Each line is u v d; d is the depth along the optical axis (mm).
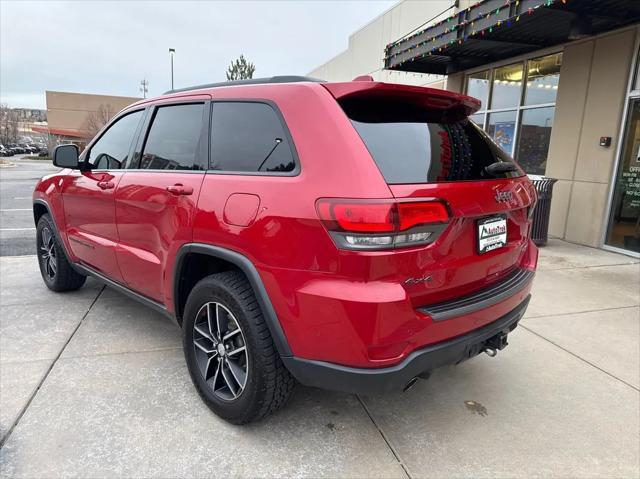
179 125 2811
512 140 8633
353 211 1794
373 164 1876
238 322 2234
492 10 6281
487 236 2221
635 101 6176
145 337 3463
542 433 2428
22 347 3264
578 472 2145
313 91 2127
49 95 58062
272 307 2041
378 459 2203
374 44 14477
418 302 1957
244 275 2318
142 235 2916
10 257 5938
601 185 6621
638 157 6156
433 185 1967
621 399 2764
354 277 1818
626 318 3990
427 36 8070
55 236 4074
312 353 1967
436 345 1986
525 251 2779
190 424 2428
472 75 9727
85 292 4492
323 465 2152
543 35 6953
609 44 6414
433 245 1920
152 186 2770
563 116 7234
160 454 2193
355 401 2688
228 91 2541
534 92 8062
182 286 2682
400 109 2234
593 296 4539
